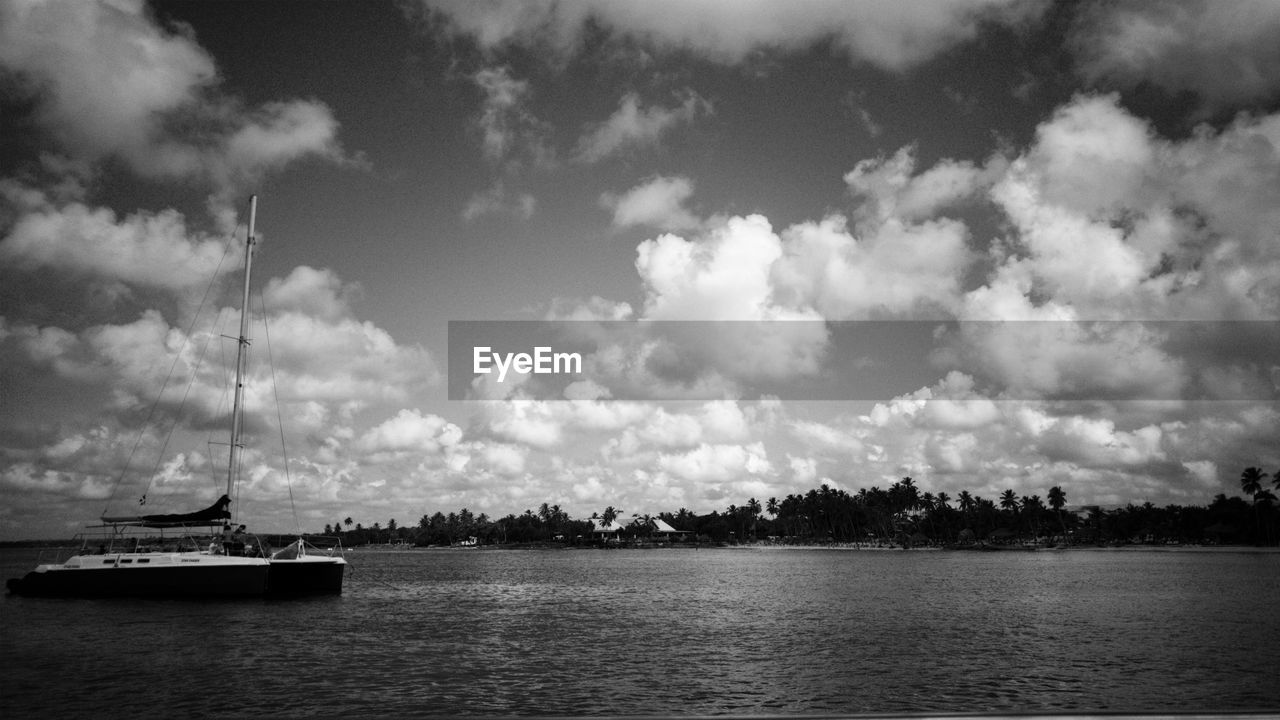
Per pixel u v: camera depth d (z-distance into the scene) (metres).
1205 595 66.38
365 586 88.62
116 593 48.62
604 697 26.14
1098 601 60.88
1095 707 24.89
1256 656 33.62
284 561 53.19
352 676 29.52
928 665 31.78
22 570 136.75
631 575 115.56
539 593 75.25
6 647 35.69
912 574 109.50
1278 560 152.00
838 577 102.50
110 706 24.53
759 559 197.38
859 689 27.36
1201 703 25.41
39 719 22.94
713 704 25.14
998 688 27.50
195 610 47.25
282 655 34.03
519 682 28.48
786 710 24.39
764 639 39.41
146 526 49.94
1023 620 47.75
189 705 24.73
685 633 42.06
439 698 25.95
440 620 48.62
